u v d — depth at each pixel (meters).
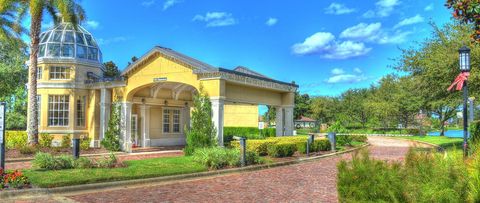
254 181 12.60
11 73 35.59
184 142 30.11
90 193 10.48
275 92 26.69
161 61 22.61
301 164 17.66
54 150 20.47
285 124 27.34
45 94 25.80
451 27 20.86
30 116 21.11
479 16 7.28
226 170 14.40
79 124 26.25
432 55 20.80
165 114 28.77
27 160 18.12
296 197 9.87
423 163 5.54
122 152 22.86
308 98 76.38
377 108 54.91
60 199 9.61
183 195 10.21
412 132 53.84
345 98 70.50
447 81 19.98
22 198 9.66
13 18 22.64
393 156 20.97
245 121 39.25
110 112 25.59
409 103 49.97
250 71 27.92
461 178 4.98
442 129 48.56
